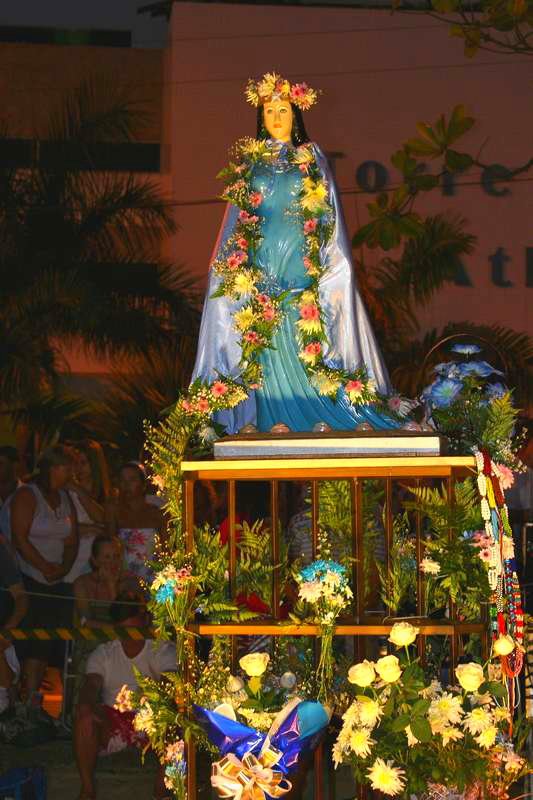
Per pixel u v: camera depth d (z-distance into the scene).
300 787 5.98
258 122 6.90
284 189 6.64
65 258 18.56
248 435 5.95
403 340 18.23
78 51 26.56
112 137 19.42
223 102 24.94
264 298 6.45
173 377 18.16
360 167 24.62
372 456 5.82
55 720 10.20
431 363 17.45
